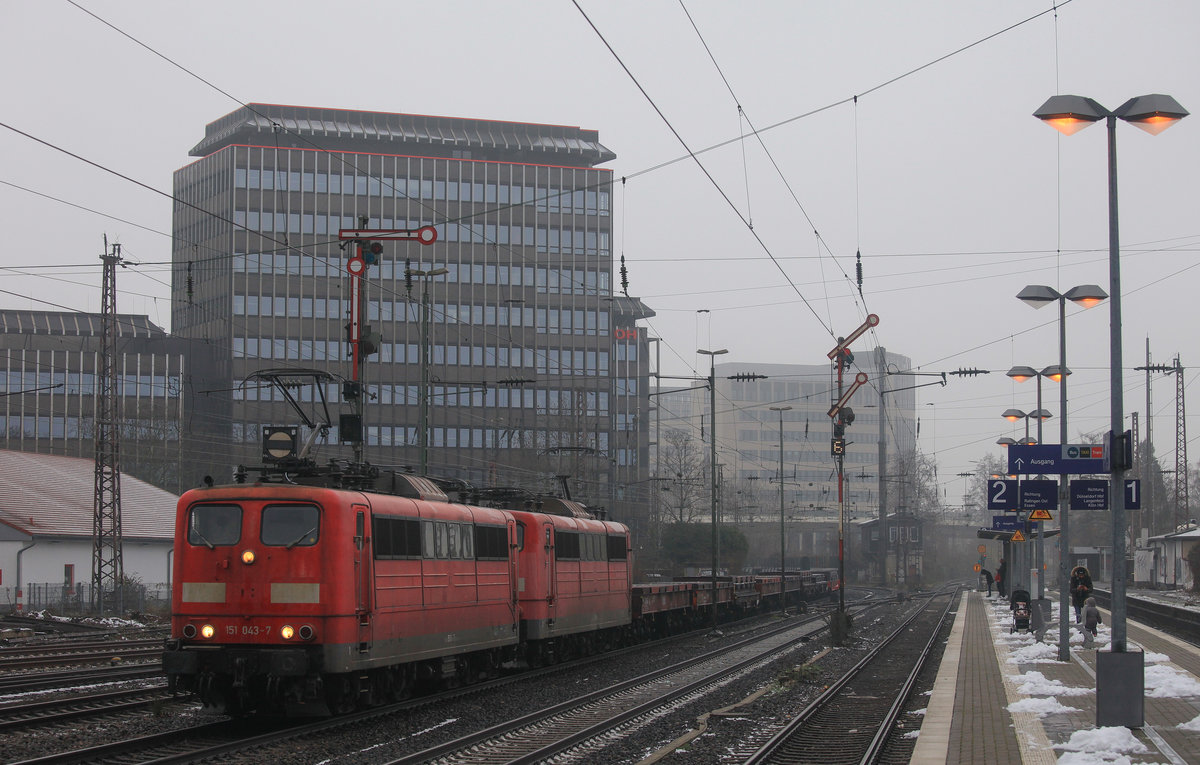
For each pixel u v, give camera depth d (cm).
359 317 2969
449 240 11038
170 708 2075
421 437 3662
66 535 5681
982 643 3528
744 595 5734
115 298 4997
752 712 2162
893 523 11050
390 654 2078
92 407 10481
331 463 2141
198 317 10944
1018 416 4159
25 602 5403
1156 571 8281
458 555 2428
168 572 6556
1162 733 1675
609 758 1645
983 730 1745
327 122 11394
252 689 1922
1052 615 5116
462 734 1838
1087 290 2859
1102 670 1705
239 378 10381
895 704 2130
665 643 4203
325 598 1889
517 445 10981
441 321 10975
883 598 8219
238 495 1930
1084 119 1800
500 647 2733
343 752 1659
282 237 10594
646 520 9019
